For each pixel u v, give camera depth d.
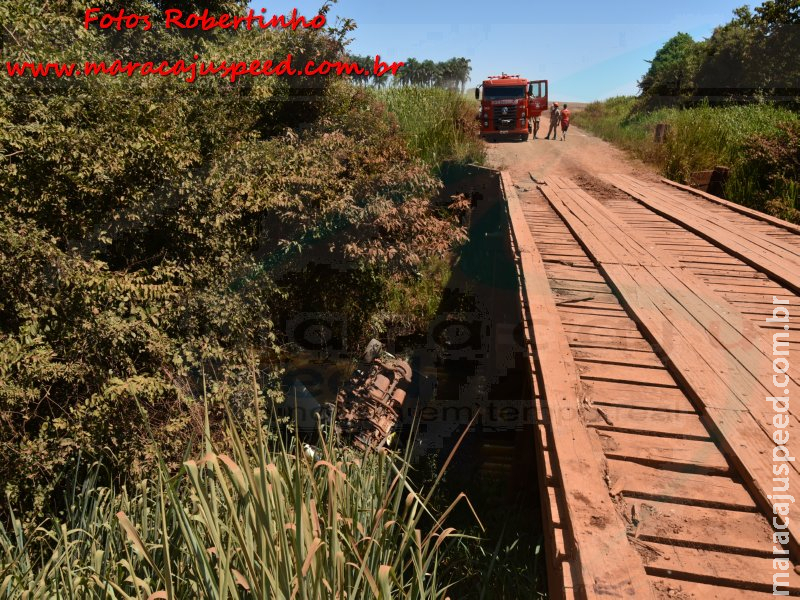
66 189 6.25
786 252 6.61
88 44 7.60
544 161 15.22
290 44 10.63
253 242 8.14
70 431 5.36
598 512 2.47
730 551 2.29
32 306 5.66
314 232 8.96
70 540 3.71
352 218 9.09
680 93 24.89
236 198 7.62
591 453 2.91
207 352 6.72
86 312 5.81
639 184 12.42
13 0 6.24
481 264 12.62
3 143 5.81
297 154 8.96
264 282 7.80
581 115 31.03
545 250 6.99
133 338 6.06
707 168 13.58
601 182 12.62
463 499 6.23
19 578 3.19
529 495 5.82
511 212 9.24
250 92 9.13
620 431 3.13
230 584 2.10
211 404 6.42
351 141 10.23
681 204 9.97
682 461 2.82
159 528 2.92
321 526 2.39
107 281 5.97
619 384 3.67
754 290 5.48
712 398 3.29
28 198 5.92
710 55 24.33
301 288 9.84
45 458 5.22
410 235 9.97
